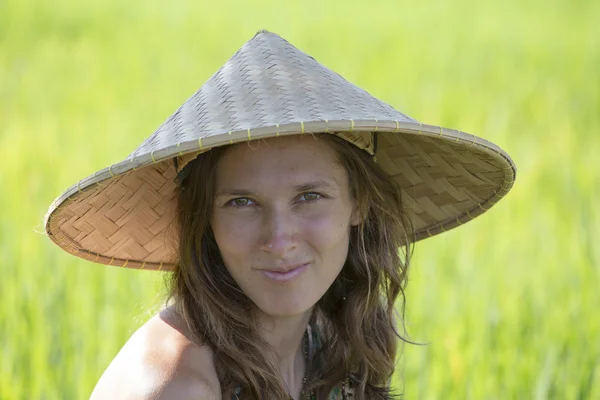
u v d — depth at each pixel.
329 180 5.98
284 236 5.84
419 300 12.19
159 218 6.71
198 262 6.25
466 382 10.32
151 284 11.84
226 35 36.66
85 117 23.00
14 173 17.03
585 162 20.23
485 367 10.64
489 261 13.87
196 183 6.11
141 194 6.52
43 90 26.47
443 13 45.34
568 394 10.27
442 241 14.48
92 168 17.91
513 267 13.73
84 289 12.20
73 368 10.23
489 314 11.64
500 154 6.12
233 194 5.87
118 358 6.17
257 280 5.98
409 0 50.25
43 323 11.15
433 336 11.17
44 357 10.30
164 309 6.55
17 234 13.79
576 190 17.58
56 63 30.59
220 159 5.93
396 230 6.97
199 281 6.24
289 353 6.85
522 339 11.30
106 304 11.75
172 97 25.70
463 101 25.70
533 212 16.41
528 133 22.86
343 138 6.07
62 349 10.56
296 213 5.94
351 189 6.25
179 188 6.38
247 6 45.31
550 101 26.66
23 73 28.81
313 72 5.88
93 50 32.97
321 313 7.20
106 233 6.64
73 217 6.32
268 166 5.82
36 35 36.06
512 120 24.00
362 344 7.02
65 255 13.05
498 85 28.92
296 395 7.04
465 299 12.34
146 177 6.44
